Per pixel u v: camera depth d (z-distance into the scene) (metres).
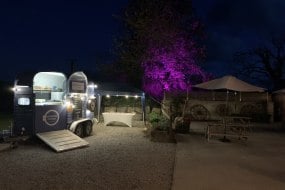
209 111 26.28
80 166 9.22
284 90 22.67
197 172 8.77
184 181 7.90
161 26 24.17
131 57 24.86
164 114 21.05
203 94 26.91
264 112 26.30
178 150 11.95
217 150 12.09
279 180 8.11
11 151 11.13
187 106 26.20
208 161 10.14
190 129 18.81
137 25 24.12
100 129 17.92
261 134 17.41
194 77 26.38
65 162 9.69
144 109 22.06
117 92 21.48
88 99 17.11
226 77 15.84
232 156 11.00
